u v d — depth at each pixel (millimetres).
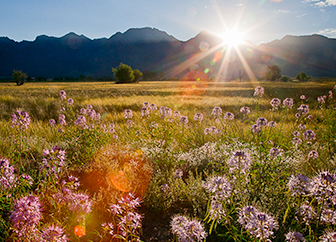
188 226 2182
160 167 4836
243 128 7156
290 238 2328
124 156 5008
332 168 4281
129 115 6926
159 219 3402
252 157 4102
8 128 6863
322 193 2371
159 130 5488
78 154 5152
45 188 3287
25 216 2051
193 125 8359
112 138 6371
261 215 1981
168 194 3643
